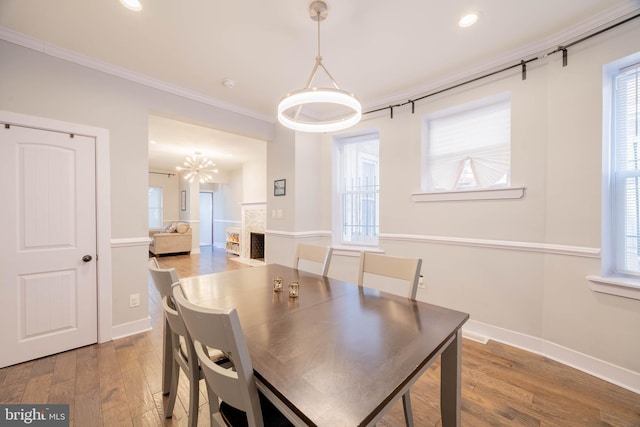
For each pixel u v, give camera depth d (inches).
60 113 85.4
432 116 110.0
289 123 68.8
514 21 73.4
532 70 84.9
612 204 74.8
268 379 30.0
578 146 76.0
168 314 49.1
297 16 71.1
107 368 78.5
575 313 76.8
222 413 40.0
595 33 72.1
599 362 72.4
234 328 28.5
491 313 93.2
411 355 35.4
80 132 88.8
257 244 268.5
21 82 79.4
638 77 70.7
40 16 70.5
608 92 73.4
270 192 155.3
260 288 64.7
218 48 85.3
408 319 47.0
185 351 60.7
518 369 76.2
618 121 73.8
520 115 87.1
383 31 77.2
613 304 70.2
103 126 93.4
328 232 146.1
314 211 147.7
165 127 159.0
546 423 57.5
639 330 66.4
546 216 82.4
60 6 66.8
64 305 87.1
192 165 252.2
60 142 86.1
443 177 108.4
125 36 79.2
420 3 66.6
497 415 59.7
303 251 87.3
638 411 60.5
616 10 68.5
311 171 146.4
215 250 329.4
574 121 76.7
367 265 68.8
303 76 103.0
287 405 27.0
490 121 97.3
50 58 83.7
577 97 76.1
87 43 82.4
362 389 28.6
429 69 97.9
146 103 103.2
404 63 94.0
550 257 81.6
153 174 330.0
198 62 93.2
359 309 51.6
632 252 72.3
